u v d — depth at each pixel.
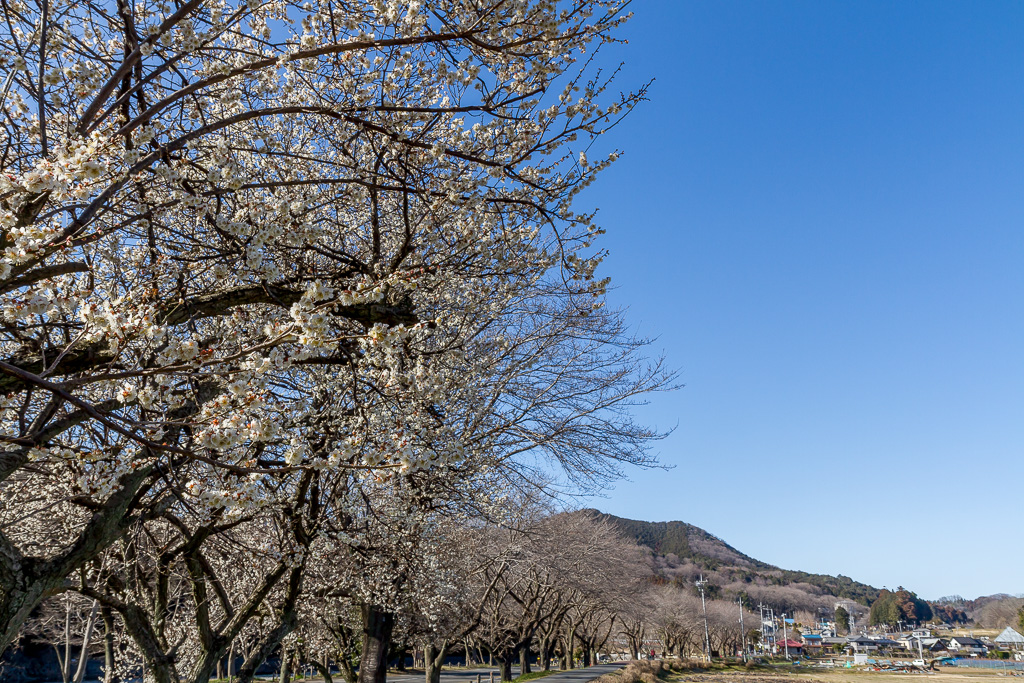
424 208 6.51
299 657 17.52
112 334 3.17
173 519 7.35
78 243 3.92
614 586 32.47
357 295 3.41
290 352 3.31
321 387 7.40
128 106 4.88
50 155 3.69
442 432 8.02
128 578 7.80
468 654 48.72
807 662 79.88
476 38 5.17
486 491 11.09
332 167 6.56
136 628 7.12
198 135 4.30
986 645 106.38
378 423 6.79
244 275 4.51
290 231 4.76
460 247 6.34
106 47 5.31
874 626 138.75
